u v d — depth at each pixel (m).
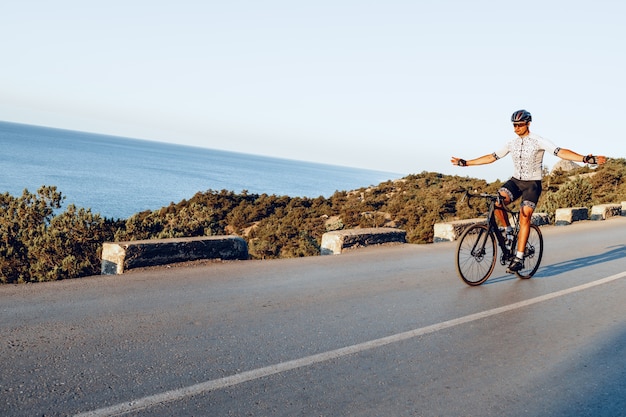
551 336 4.98
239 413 3.08
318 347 4.36
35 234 13.52
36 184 103.81
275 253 30.28
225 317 5.10
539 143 6.55
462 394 3.54
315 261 8.50
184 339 4.39
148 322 4.82
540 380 3.86
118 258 6.96
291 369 3.84
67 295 5.66
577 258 9.71
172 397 3.26
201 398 3.27
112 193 107.56
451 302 6.11
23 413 2.95
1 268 12.01
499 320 5.45
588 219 18.39
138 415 3.00
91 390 3.31
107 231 14.58
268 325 4.90
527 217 6.91
